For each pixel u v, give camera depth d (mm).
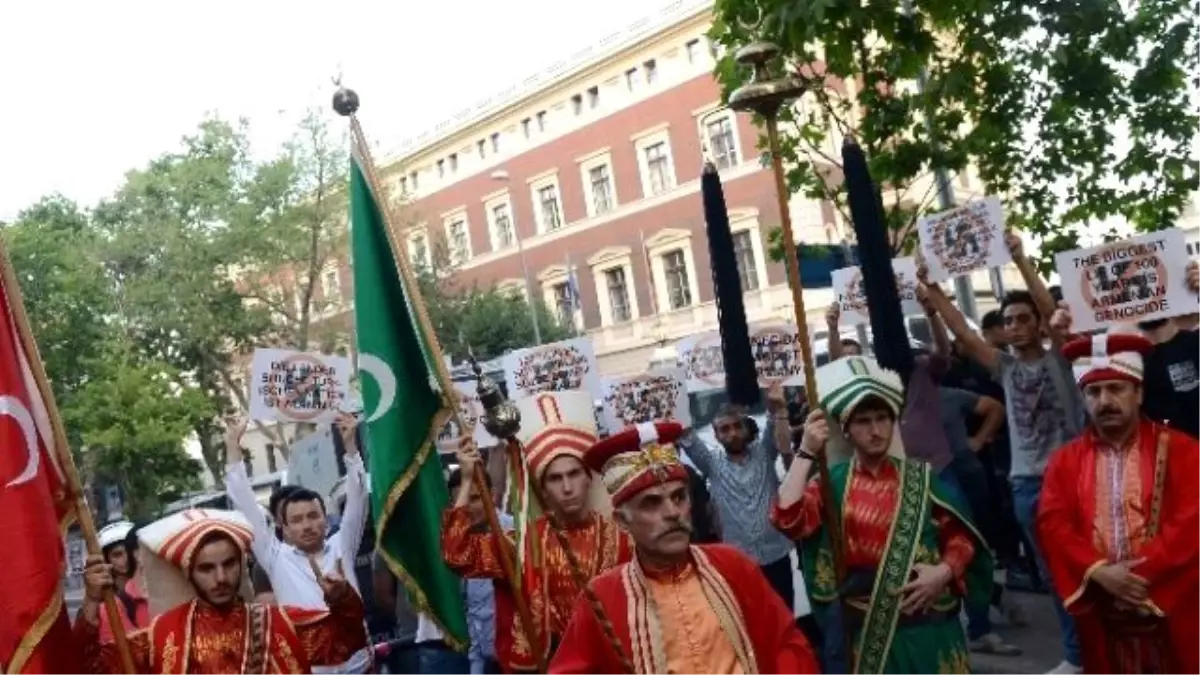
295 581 5934
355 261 5270
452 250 44031
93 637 4043
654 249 41625
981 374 8805
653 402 8602
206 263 36250
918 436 7000
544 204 45625
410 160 50125
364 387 5168
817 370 4664
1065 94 9758
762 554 6871
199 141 37562
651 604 3463
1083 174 10422
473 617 6555
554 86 44344
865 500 4426
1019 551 8812
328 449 10938
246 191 36719
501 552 4488
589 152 43625
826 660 4566
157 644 4086
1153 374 6148
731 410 6926
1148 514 4602
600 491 4859
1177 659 4496
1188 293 5992
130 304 36312
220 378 39781
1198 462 4590
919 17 9188
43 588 3820
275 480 18000
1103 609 4715
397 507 5129
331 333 38469
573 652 3543
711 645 3430
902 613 4270
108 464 32969
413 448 5113
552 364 8672
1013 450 6711
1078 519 4781
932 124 9961
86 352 36094
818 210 34656
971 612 5109
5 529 3822
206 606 4176
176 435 32531
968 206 7199
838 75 9781
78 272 35688
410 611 6887
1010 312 6613
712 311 40156
